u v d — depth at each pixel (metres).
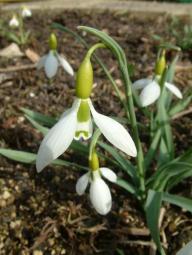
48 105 0.20
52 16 0.34
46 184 0.16
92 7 0.34
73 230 0.14
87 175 0.11
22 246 0.13
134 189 0.14
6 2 0.40
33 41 0.28
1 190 0.15
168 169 0.12
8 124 0.19
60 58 0.17
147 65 0.24
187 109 0.20
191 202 0.12
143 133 0.18
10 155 0.14
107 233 0.14
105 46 0.10
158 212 0.11
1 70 0.24
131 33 0.29
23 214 0.14
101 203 0.11
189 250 0.09
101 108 0.20
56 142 0.09
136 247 0.13
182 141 0.17
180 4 0.35
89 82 0.09
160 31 0.30
